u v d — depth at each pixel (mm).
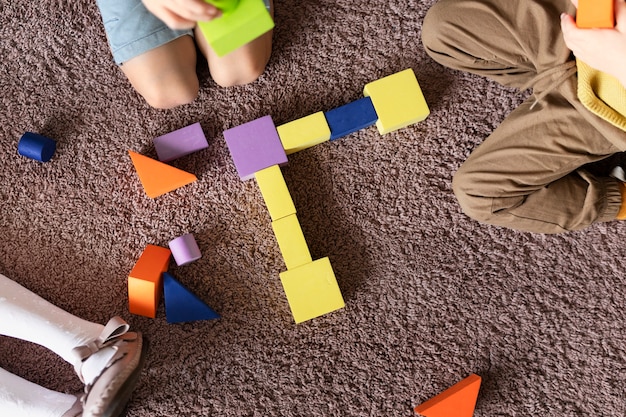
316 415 1191
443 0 1098
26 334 1121
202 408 1188
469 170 1102
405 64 1226
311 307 1150
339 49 1227
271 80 1221
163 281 1167
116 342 1094
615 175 1188
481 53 1092
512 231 1208
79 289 1204
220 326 1198
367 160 1217
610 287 1203
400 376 1197
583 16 786
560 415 1194
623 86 856
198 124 1183
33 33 1223
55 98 1218
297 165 1214
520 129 1058
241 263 1205
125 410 1120
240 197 1213
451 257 1210
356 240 1210
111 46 1071
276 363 1195
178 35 1071
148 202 1212
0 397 1116
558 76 975
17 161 1213
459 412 1149
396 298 1205
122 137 1215
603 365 1199
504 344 1204
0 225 1209
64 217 1213
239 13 760
